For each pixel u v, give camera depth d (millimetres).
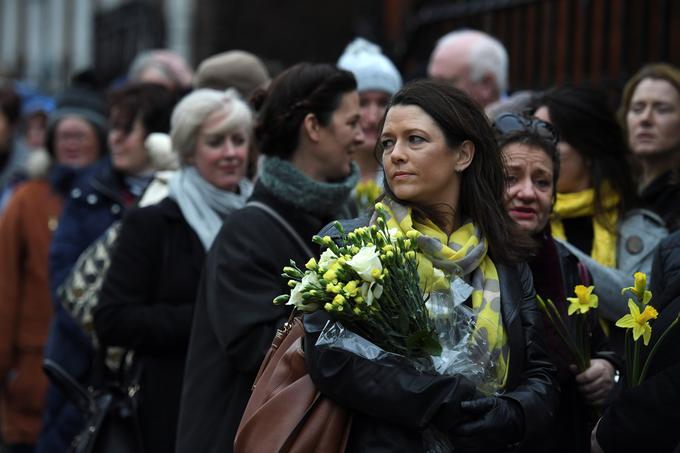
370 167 12594
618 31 15422
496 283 7164
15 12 39531
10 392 14484
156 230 10242
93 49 30703
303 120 9000
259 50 27672
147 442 10062
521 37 16781
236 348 8406
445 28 18906
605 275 9227
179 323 10000
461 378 6625
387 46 20562
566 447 8031
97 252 11508
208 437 8602
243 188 11023
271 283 8586
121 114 12828
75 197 12883
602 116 9992
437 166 7082
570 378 8047
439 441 6758
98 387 10453
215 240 8930
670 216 10305
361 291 6523
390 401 6504
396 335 6617
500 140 8570
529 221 8438
